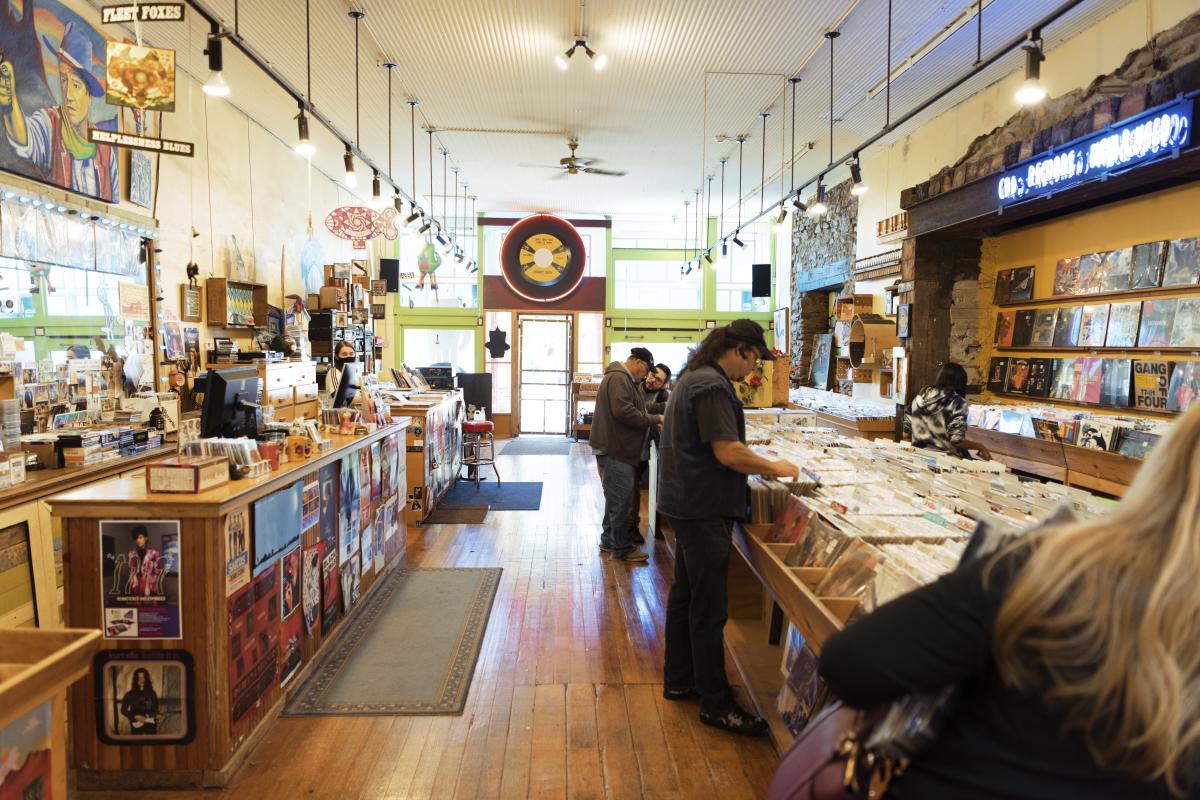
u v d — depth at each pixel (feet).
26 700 4.42
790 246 37.99
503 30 17.31
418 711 9.39
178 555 7.62
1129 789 2.53
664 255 42.68
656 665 10.91
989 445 18.25
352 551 12.37
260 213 24.16
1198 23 13.00
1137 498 2.66
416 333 41.83
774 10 16.17
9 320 12.90
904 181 24.68
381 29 17.19
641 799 7.64
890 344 25.40
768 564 8.37
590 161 29.53
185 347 19.22
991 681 2.81
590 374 40.01
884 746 2.95
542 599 13.82
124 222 16.25
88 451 12.85
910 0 15.51
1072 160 15.02
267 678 8.92
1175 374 14.33
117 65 9.64
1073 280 17.56
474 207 39.50
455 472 25.18
